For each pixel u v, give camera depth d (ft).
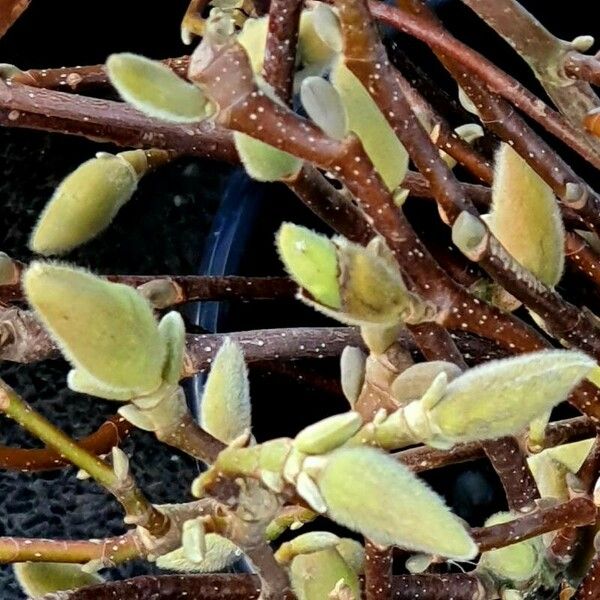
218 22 0.77
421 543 0.75
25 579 0.99
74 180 1.07
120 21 1.74
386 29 1.32
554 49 0.96
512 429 0.79
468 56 0.98
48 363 1.63
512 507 1.03
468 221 0.88
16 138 1.73
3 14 0.97
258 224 1.43
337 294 0.81
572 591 1.08
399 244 0.85
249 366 1.27
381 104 0.86
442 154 1.26
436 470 1.37
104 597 0.90
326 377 1.32
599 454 1.07
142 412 0.84
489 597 1.05
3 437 1.57
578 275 1.31
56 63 1.74
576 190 0.99
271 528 0.98
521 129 0.99
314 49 1.06
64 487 1.57
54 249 1.10
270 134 0.79
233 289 1.14
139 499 0.87
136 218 1.70
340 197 0.92
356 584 0.97
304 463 0.77
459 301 0.88
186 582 0.93
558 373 0.77
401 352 0.87
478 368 0.78
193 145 1.07
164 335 0.84
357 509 0.75
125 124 1.03
